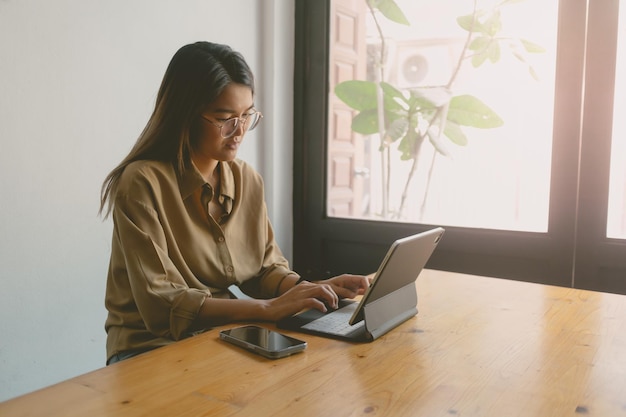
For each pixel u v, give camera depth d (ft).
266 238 5.45
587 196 7.39
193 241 4.66
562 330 3.98
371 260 9.25
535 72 7.79
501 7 8.00
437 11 8.54
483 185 8.33
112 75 7.06
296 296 4.23
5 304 6.13
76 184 6.73
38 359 6.48
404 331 3.92
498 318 4.28
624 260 7.22
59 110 6.49
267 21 9.26
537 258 7.80
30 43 6.16
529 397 2.81
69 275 6.73
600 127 7.24
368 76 9.20
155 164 4.54
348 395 2.80
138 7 7.30
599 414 2.63
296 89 9.67
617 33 7.09
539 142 7.82
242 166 5.31
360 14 9.18
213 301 4.15
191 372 3.09
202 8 8.18
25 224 6.24
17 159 6.12
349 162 9.48
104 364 7.23
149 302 4.05
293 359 3.32
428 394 2.82
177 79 4.50
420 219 8.93
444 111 8.59
